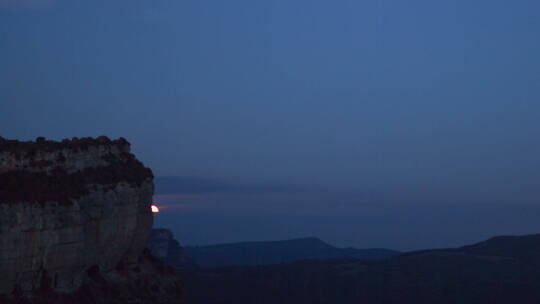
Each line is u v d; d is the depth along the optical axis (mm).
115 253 41094
